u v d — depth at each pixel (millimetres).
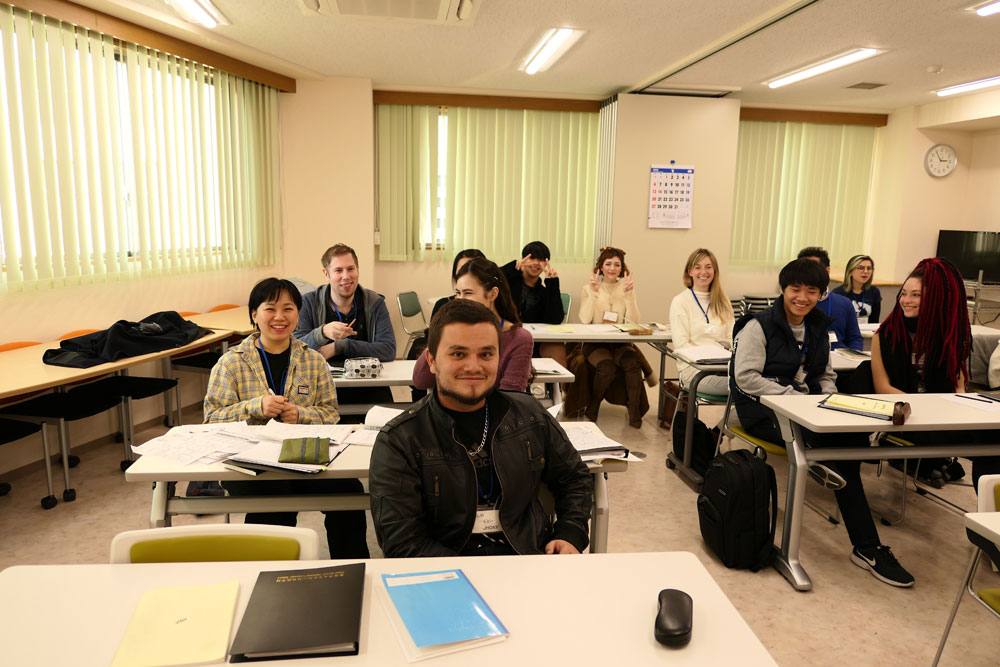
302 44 4426
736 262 6586
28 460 3465
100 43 3748
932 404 2646
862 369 3215
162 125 4285
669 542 2877
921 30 3896
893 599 2438
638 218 5934
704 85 5504
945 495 3395
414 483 1528
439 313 1512
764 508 2600
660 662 1030
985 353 3760
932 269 2982
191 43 4348
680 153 5898
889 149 6641
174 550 1339
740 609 2363
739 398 3025
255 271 5367
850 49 4328
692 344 4141
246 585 1214
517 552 1589
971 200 6613
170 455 1875
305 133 5508
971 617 2326
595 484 1999
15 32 3273
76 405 3189
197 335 3826
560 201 6270
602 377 4422
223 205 4891
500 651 1047
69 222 3635
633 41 4207
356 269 3211
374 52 4617
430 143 5973
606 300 4875
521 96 5973
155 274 4285
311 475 1799
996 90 5574
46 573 1237
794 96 5969
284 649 1014
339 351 3139
